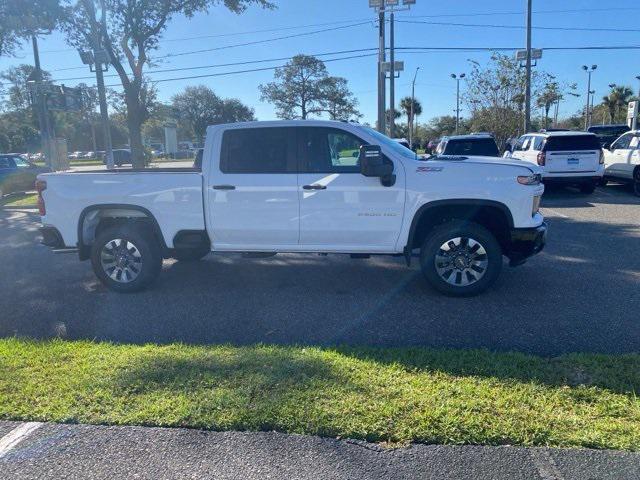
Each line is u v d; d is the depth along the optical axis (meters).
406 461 3.06
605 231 10.11
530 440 3.20
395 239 6.21
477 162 6.16
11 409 3.67
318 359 4.34
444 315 5.61
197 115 80.31
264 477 2.96
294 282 7.07
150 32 15.58
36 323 5.70
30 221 13.69
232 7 15.75
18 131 70.56
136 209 6.61
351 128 6.25
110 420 3.51
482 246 6.02
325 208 6.23
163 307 6.14
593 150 14.62
